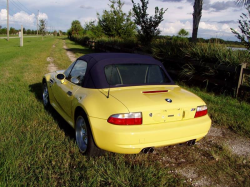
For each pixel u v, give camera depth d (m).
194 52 8.06
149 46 11.38
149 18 13.82
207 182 2.80
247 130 4.34
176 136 2.92
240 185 2.77
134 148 2.72
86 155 3.13
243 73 6.37
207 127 3.19
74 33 65.06
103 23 24.98
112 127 2.71
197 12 9.74
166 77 3.76
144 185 2.62
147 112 2.79
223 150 3.56
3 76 8.86
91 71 3.45
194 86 7.97
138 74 3.53
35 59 15.99
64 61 15.30
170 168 3.07
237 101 6.19
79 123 3.40
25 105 5.19
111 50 19.03
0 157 2.93
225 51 7.27
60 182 2.61
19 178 2.58
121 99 2.89
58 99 4.37
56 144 3.40
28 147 3.20
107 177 2.70
